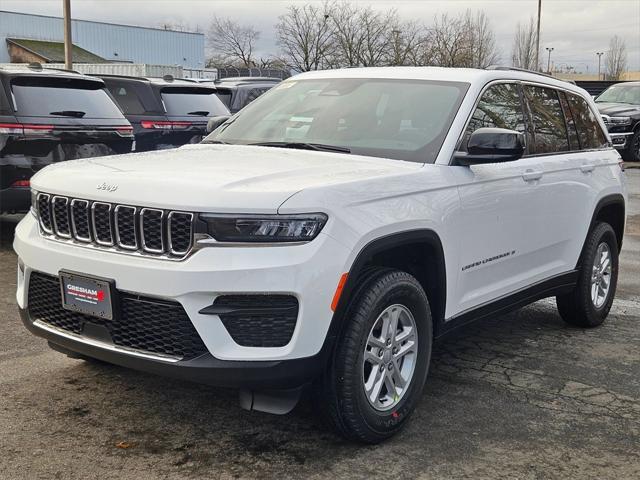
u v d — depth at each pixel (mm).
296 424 3871
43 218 3744
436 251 3902
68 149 7805
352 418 3473
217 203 3131
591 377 4750
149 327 3291
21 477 3229
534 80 5258
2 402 4008
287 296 3156
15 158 7391
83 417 3863
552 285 5246
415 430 3863
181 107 11289
